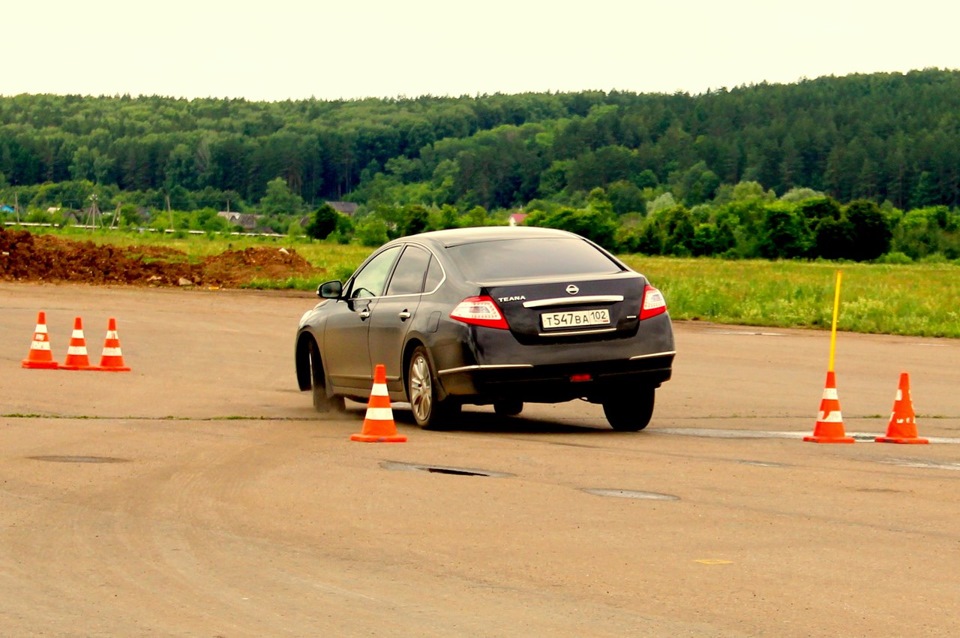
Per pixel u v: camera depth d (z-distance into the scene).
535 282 38.50
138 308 93.56
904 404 38.66
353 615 18.91
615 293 38.78
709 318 100.00
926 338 83.94
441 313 38.84
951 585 21.11
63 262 133.38
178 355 63.53
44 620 18.44
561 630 18.31
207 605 19.33
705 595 20.27
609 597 20.08
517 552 22.95
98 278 131.00
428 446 35.69
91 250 141.25
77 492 27.91
